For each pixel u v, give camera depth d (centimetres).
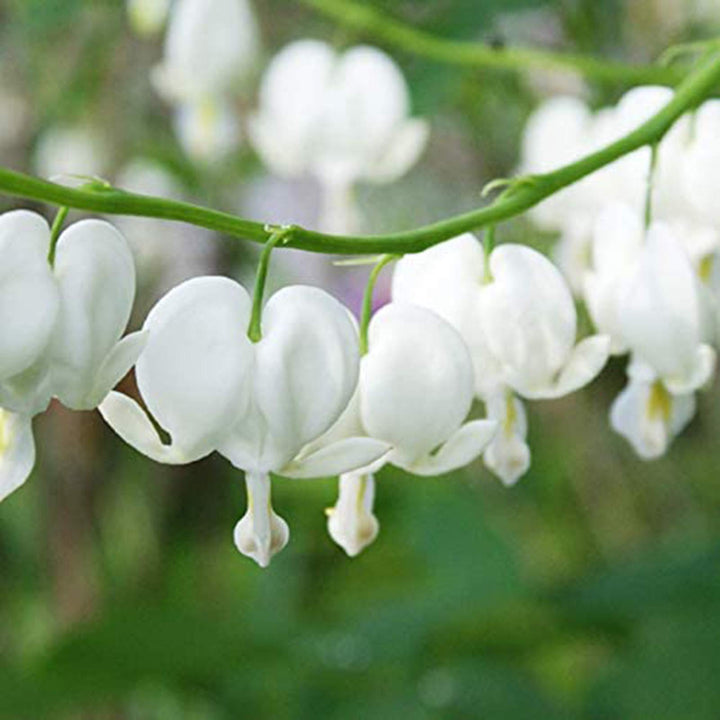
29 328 34
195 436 35
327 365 35
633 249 39
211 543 84
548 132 48
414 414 36
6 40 67
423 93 50
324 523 80
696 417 79
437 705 50
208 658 51
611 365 76
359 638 51
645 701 49
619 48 55
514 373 38
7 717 51
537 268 38
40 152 71
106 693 52
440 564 57
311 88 52
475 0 50
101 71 68
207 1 57
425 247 36
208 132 59
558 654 65
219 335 35
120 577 81
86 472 73
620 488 79
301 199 75
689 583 50
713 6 59
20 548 78
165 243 73
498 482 82
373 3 53
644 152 42
